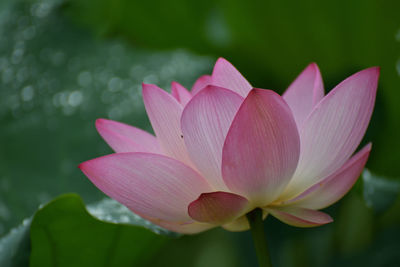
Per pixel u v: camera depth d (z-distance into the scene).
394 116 1.23
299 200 0.93
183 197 0.92
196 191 0.92
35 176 1.25
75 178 1.24
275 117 0.88
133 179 0.91
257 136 0.88
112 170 0.91
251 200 0.91
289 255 1.25
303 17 1.34
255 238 0.92
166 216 0.93
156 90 0.92
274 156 0.89
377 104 1.22
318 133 0.91
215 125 0.89
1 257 1.00
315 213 0.92
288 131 0.89
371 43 1.32
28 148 1.30
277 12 1.35
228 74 0.93
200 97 0.88
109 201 1.09
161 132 0.93
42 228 0.98
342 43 1.36
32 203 1.22
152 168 0.91
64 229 0.99
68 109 1.36
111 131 0.95
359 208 1.28
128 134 0.96
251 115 0.88
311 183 0.93
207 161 0.90
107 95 1.38
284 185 0.91
